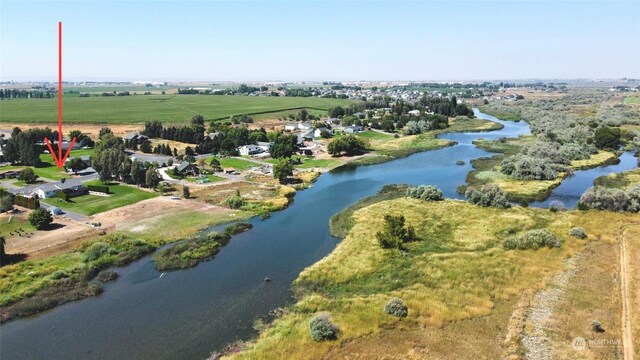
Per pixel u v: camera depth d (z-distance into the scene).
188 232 72.94
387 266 57.53
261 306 49.59
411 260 58.75
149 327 45.59
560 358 36.38
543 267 54.62
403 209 82.44
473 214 78.75
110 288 54.50
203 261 62.53
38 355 41.16
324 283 54.12
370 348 39.06
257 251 66.06
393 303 44.94
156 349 41.72
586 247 61.06
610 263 55.44
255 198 93.12
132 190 96.81
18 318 47.53
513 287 49.53
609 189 83.12
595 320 41.41
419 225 73.19
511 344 38.56
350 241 66.75
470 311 44.66
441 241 65.94
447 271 54.44
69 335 44.31
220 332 44.38
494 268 54.69
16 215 77.56
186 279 56.91
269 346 39.78
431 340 39.94
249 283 55.47
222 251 66.19
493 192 84.81
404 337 40.59
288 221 80.25
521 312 43.84
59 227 72.69
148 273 58.75
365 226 73.12
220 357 39.91
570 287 49.12
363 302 47.41
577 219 73.19
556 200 91.88
